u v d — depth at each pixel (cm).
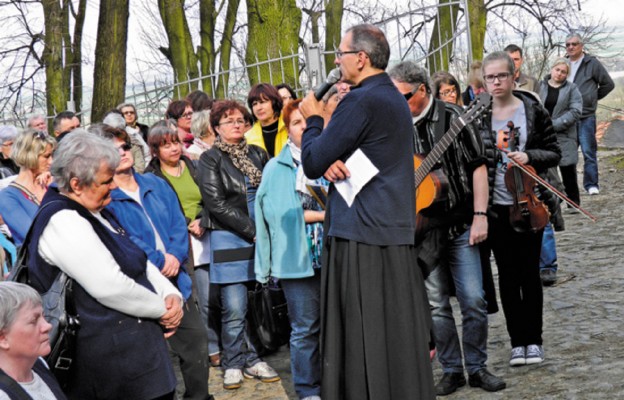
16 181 526
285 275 512
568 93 966
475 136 494
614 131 1873
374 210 392
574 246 880
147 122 1283
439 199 476
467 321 515
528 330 551
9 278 364
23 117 1523
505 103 553
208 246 627
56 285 357
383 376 393
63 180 365
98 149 366
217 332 638
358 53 393
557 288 724
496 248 548
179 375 630
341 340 401
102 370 364
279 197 520
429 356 403
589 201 1137
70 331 356
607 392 491
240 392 578
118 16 1297
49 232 358
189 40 1778
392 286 395
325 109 463
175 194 516
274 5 1413
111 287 359
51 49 1664
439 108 491
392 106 390
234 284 586
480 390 517
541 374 531
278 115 673
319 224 516
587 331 602
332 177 397
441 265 514
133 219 476
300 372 518
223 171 585
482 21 1855
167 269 484
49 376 334
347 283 396
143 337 371
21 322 316
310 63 1027
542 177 552
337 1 1995
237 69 1177
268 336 578
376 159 391
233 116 591
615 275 744
